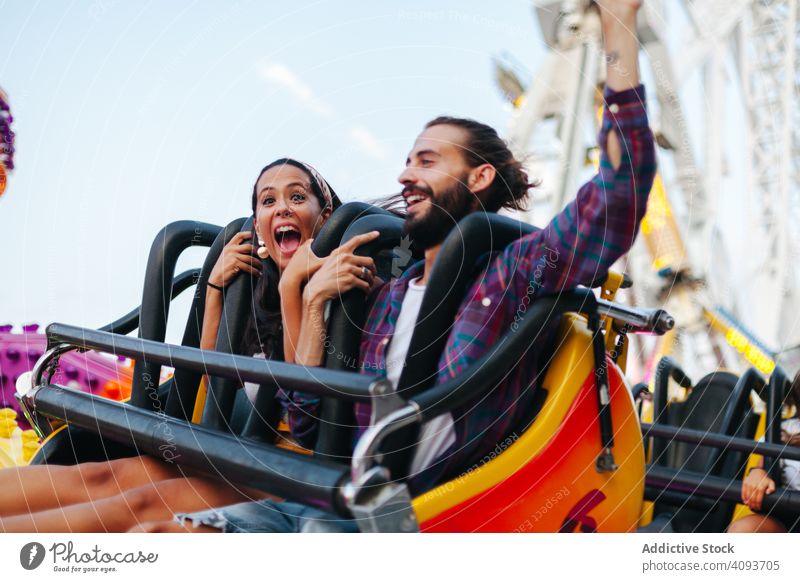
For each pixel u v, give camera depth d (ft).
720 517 7.88
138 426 5.28
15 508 5.19
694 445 8.84
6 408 8.28
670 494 8.05
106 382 9.02
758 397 8.68
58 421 6.28
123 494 5.12
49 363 6.26
